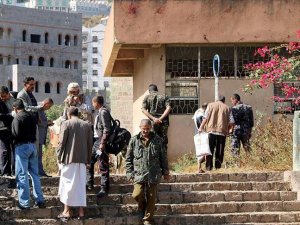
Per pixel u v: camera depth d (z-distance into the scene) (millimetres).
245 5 21984
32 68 110375
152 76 22359
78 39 118438
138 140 14711
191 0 21891
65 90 114062
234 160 18469
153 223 14766
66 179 14492
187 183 16000
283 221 15266
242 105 18938
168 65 22469
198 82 22422
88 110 16328
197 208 15375
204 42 21953
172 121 22297
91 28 160125
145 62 23422
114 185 15664
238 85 22391
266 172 16531
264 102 22312
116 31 21688
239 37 21953
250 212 15461
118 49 22531
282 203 15625
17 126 14508
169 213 15250
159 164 14734
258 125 20969
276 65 19344
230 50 22500
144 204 14750
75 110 14727
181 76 22438
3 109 15672
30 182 15516
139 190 14586
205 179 16266
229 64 22500
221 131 17891
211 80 22391
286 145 18453
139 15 21766
